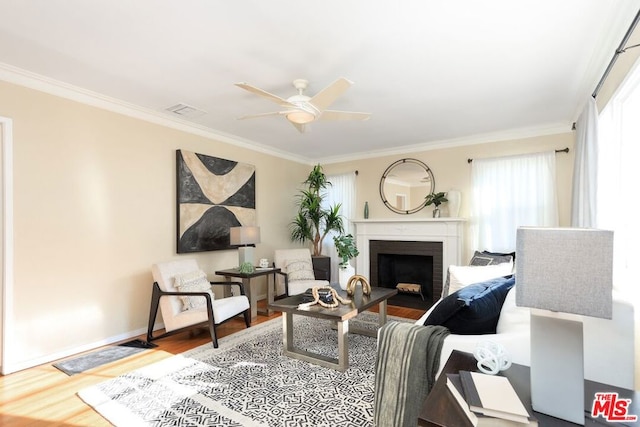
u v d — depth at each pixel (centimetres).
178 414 211
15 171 280
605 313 92
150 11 200
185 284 349
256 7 197
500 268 302
